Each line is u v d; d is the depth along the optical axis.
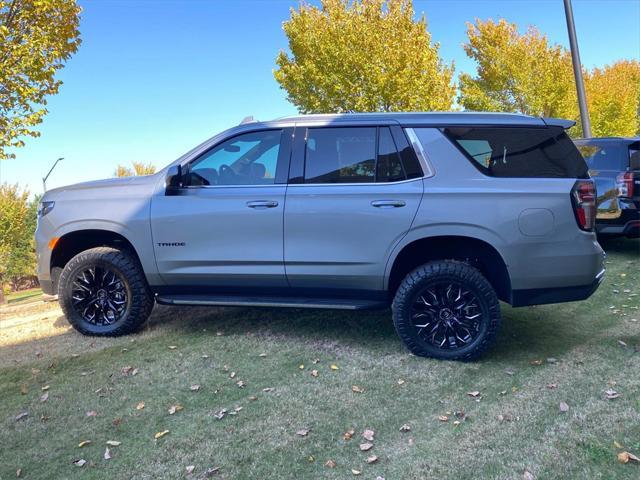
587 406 3.00
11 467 2.57
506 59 18.80
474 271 3.61
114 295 4.38
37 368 3.77
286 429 2.86
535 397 3.14
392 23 13.63
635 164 7.07
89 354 4.02
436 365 3.66
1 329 4.95
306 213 3.84
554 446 2.62
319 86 14.12
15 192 25.44
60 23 8.63
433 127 3.79
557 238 3.54
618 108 25.16
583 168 3.67
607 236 7.29
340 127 3.94
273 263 3.94
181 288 4.22
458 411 3.00
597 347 3.92
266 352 3.98
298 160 3.96
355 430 2.84
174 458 2.61
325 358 3.85
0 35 7.81
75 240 4.52
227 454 2.64
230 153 4.12
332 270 3.85
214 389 3.37
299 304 3.94
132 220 4.15
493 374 3.49
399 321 3.74
